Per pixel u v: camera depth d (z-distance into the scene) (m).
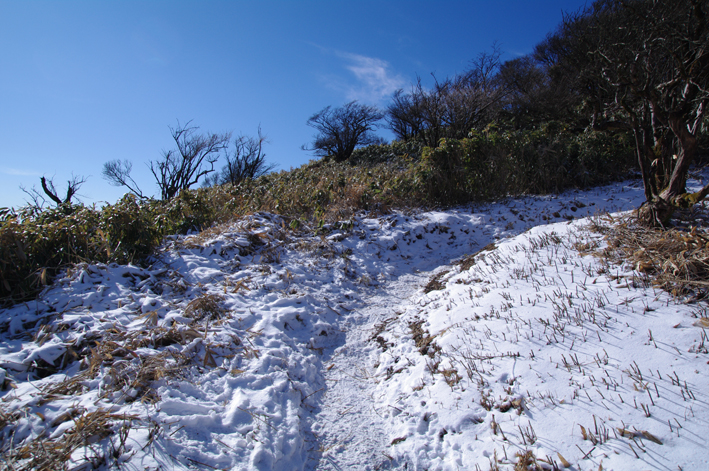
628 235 4.39
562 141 9.01
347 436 2.78
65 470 1.97
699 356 2.49
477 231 7.15
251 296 4.53
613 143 9.27
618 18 8.82
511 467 2.18
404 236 6.99
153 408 2.51
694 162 8.54
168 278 4.72
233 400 2.78
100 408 2.42
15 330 3.34
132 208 5.67
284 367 3.35
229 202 8.34
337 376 3.59
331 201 8.44
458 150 8.85
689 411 2.14
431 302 4.63
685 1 5.73
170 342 3.34
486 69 22.72
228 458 2.26
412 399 3.06
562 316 3.31
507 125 14.48
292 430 2.64
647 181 4.59
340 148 30.41
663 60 5.66
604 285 3.60
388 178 9.63
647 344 2.71
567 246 4.73
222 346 3.38
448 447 2.51
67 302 3.74
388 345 4.02
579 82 11.76
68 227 4.72
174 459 2.15
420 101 17.48
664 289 3.27
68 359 3.01
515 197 8.52
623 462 1.98
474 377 2.98
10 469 1.98
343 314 4.75
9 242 4.00
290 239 6.61
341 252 6.38
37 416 2.37
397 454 2.59
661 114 4.58
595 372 2.62
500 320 3.58
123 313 3.71
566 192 8.41
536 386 2.68
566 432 2.27
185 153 27.55
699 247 3.45
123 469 2.03
